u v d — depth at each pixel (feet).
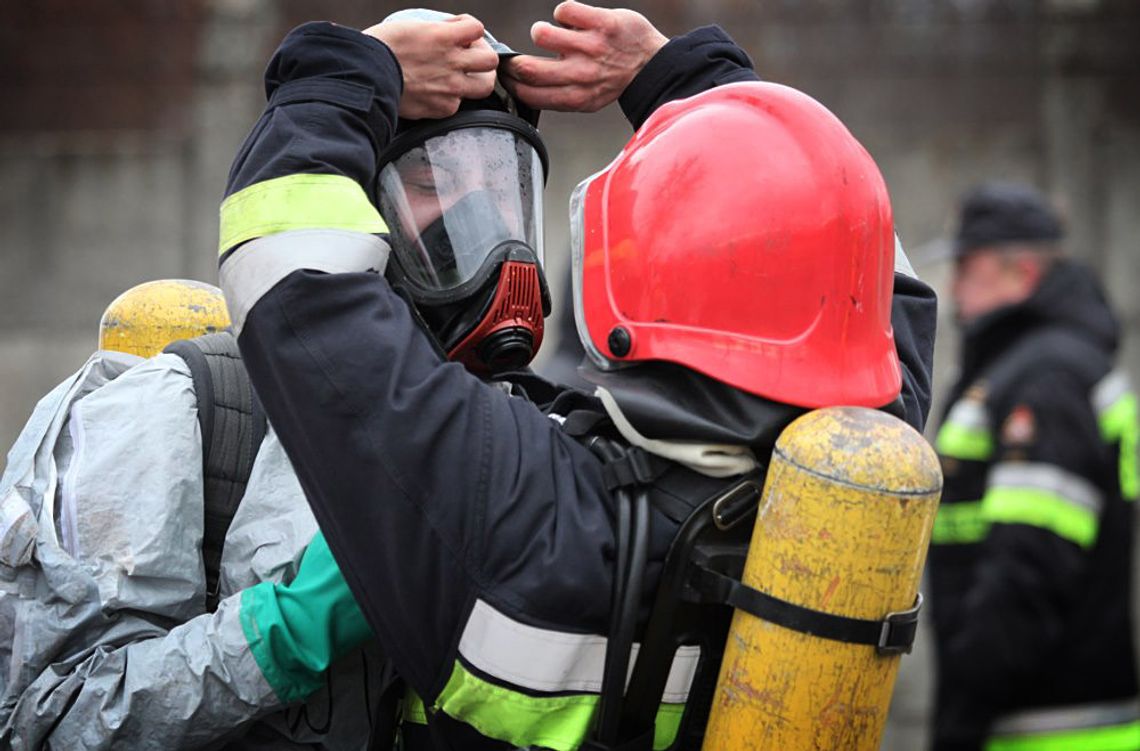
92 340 58.80
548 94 18.63
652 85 18.78
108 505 16.16
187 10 58.03
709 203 15.03
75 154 58.49
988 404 33.78
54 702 15.61
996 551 32.32
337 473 14.60
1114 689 32.94
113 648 15.98
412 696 16.39
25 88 58.18
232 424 16.97
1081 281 35.37
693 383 15.15
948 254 36.96
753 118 15.35
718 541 14.89
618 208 15.71
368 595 14.64
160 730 15.51
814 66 55.88
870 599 13.83
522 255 17.71
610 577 14.49
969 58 56.13
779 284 14.89
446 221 17.69
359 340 14.70
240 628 15.52
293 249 15.07
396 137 17.63
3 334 58.70
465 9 54.29
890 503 13.70
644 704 14.71
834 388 14.96
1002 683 32.32
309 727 16.69
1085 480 32.45
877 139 56.18
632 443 15.20
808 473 13.85
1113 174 56.24
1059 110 56.29
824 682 13.84
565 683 14.44
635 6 54.95
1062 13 56.18
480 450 14.52
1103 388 33.58
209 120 58.13
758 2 55.57
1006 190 36.40
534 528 14.42
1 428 58.54
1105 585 33.01
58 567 15.88
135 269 58.59
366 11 56.65
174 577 16.28
